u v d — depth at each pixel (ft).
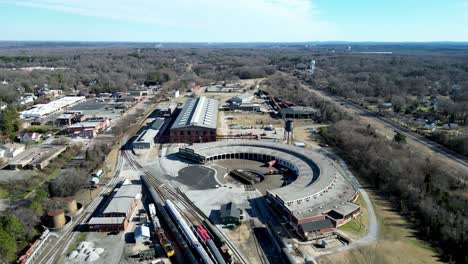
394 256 211.82
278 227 246.27
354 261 207.10
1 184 314.14
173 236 236.02
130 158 386.11
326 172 320.09
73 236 235.81
